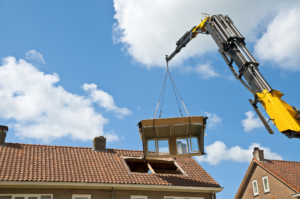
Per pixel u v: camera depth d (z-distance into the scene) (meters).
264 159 29.25
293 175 26.42
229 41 15.27
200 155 18.00
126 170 19.33
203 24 18.11
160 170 22.89
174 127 17.72
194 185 18.81
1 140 19.25
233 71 14.96
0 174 15.89
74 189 17.05
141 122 17.56
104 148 21.67
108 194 17.53
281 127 12.26
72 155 19.94
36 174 16.69
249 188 29.58
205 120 17.50
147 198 18.12
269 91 12.91
